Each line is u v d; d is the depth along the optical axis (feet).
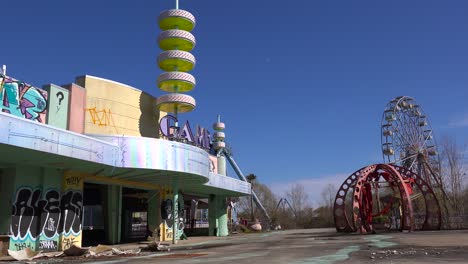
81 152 79.97
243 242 121.19
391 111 216.33
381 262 52.85
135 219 186.70
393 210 169.17
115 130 113.60
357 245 88.53
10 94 82.94
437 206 155.84
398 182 149.07
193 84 134.21
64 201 92.38
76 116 102.01
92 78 109.40
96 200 136.77
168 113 139.74
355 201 148.66
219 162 186.70
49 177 89.81
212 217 181.88
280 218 323.57
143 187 126.52
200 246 104.53
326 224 311.68
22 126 66.95
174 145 102.17
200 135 154.20
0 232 80.79
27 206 84.33
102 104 110.83
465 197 234.17
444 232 131.23
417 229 157.79
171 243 120.06
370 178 162.30
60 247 90.17
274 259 61.67
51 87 93.97
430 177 219.20
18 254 72.23
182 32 133.90
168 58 131.75
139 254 79.25
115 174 104.53
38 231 85.97
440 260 53.83
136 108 122.93
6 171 83.66
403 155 215.31
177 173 105.50
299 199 367.86
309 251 76.48
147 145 96.68
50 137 72.49
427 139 225.15
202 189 157.69
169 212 139.74
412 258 57.31
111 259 69.26
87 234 138.31
